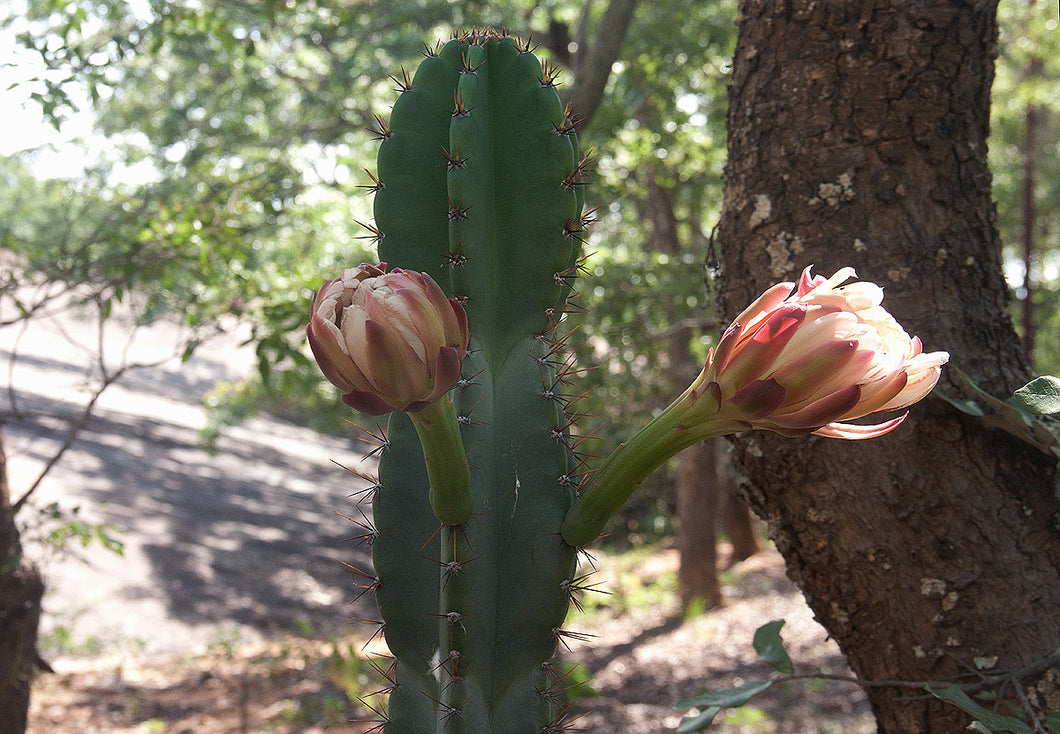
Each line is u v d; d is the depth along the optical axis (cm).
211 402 1548
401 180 130
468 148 121
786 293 98
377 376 89
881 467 156
